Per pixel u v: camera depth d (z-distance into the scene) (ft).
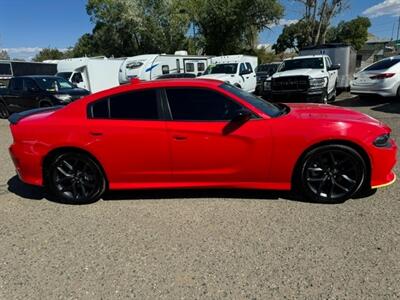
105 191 13.78
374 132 11.93
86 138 12.96
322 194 12.43
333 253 9.40
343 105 37.01
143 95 13.01
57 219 12.53
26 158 13.53
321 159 12.19
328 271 8.68
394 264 8.78
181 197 13.70
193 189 14.32
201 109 12.68
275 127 12.17
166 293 8.24
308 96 34.27
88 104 13.33
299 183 12.59
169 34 126.93
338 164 12.19
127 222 11.96
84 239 10.97
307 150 12.11
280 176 12.49
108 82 69.72
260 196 13.34
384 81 34.58
